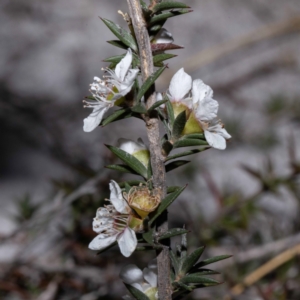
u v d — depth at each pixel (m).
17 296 0.31
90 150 0.48
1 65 0.58
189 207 0.40
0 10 0.64
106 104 0.18
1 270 0.30
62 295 0.31
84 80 0.58
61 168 0.47
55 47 0.61
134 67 0.18
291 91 0.59
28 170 0.47
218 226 0.31
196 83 0.18
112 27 0.18
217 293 0.29
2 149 0.48
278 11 0.70
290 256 0.27
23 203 0.32
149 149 0.18
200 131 0.18
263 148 0.48
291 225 0.33
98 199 0.29
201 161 0.46
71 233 0.30
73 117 0.52
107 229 0.18
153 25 0.18
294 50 0.64
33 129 0.48
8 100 0.51
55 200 0.31
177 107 0.18
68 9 0.65
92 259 0.31
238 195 0.32
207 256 0.33
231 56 0.63
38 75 0.57
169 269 0.18
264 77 0.61
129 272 0.18
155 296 0.18
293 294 0.30
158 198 0.17
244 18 0.68
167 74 0.50
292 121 0.53
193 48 0.63
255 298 0.29
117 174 0.28
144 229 0.17
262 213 0.35
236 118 0.50
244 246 0.32
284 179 0.29
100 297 0.29
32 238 0.32
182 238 0.18
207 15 0.67
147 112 0.18
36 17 0.64
